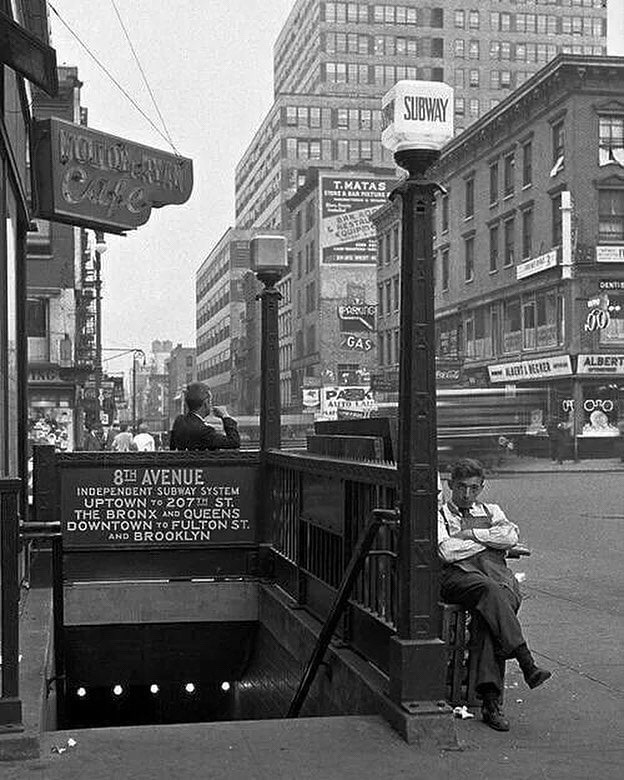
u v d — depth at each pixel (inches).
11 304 304.5
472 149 2049.7
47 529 203.6
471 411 1604.3
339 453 291.4
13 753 176.9
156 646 345.7
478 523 220.1
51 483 335.6
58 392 1518.2
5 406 277.9
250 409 4281.5
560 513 807.1
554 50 4837.6
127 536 339.9
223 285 5044.3
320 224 3093.0
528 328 1851.6
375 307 3056.1
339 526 253.4
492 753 180.7
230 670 354.9
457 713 203.2
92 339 2031.3
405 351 190.5
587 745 185.6
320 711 253.1
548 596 373.1
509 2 4815.5
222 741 186.4
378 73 4744.1
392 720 192.5
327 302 3083.2
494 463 1596.9
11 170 289.0
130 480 339.9
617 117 1723.7
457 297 2138.3
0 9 235.0
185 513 343.3
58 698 270.2
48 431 1478.8
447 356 2112.5
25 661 232.7
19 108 317.4
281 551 330.3
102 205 349.7
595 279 1700.3
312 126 4534.9
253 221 5349.4
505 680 235.9
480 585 202.2
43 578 336.5
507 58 4815.5
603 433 1673.2
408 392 190.2
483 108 4783.5
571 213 1694.1
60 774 169.3
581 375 1685.5
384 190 3127.5
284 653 301.1
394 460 254.8
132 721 369.1
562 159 1729.8
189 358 6914.4
